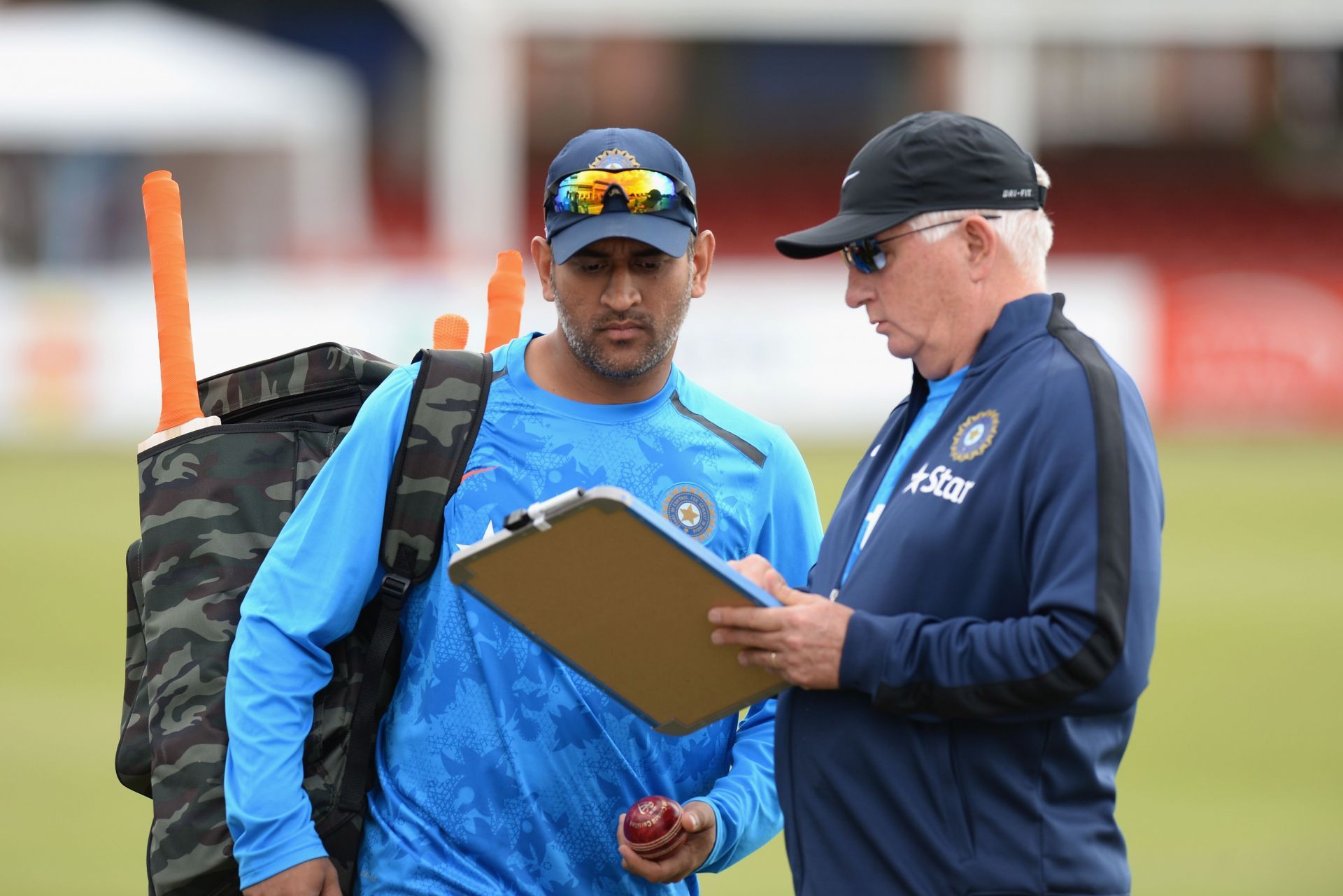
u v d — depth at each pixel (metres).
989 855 8.65
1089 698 8.28
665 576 8.65
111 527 45.06
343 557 10.00
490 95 79.12
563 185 9.89
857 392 62.84
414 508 10.13
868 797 8.94
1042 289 9.38
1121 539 8.28
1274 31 83.88
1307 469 57.75
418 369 10.52
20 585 38.06
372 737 10.17
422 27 81.00
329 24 104.19
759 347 62.59
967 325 9.23
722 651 9.05
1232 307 65.44
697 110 107.12
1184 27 82.56
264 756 9.63
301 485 10.53
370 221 102.69
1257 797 23.75
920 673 8.48
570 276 9.99
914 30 82.50
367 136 104.69
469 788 9.98
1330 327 65.75
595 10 79.50
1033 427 8.65
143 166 77.12
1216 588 40.09
